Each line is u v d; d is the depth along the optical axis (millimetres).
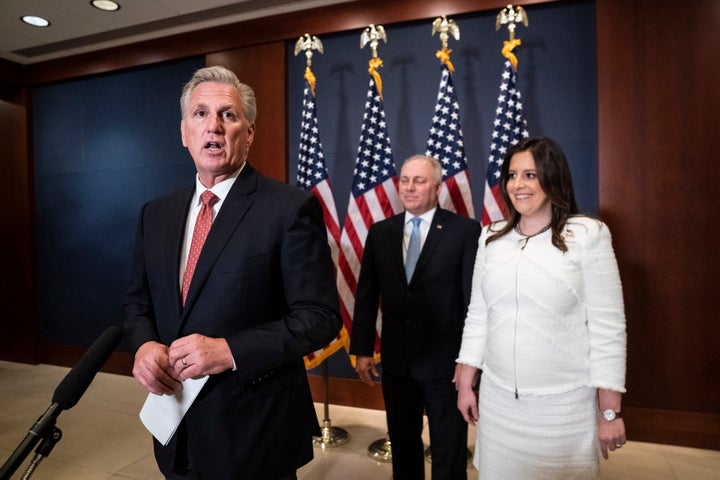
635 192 2797
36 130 4672
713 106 2664
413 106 3338
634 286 2809
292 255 1078
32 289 4656
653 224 2771
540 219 1378
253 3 3422
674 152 2729
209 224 1171
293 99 3625
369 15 3326
